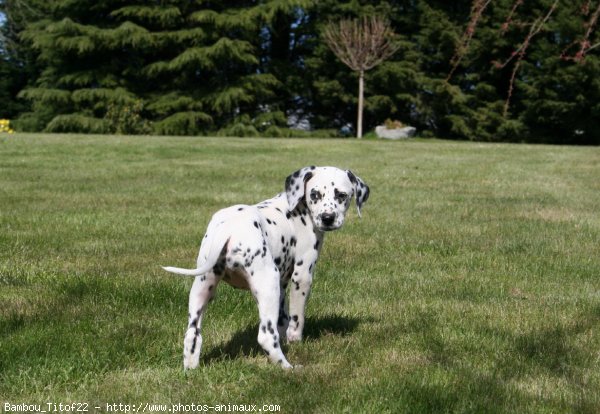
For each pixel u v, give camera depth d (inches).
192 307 166.6
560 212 445.1
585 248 343.0
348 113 1726.1
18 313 214.7
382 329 214.7
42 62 1696.6
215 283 166.9
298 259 189.3
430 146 894.4
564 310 237.6
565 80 1432.1
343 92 1601.9
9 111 1792.6
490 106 1556.3
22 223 367.6
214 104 1491.1
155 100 1520.7
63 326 203.9
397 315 230.4
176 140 893.2
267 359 181.0
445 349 196.4
